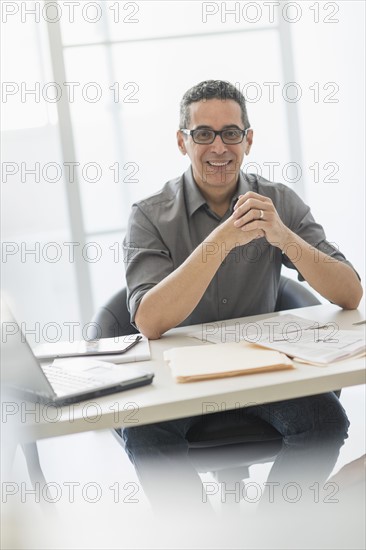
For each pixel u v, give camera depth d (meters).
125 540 1.36
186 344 1.66
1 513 1.40
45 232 3.61
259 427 1.65
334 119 3.85
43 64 3.55
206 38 3.69
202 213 2.08
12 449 1.37
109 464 1.75
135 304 1.84
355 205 3.91
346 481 1.48
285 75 3.78
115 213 3.70
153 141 3.69
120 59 3.62
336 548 1.33
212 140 1.95
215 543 1.34
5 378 1.28
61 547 1.33
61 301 3.64
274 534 1.35
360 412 1.90
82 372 1.41
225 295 2.08
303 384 1.28
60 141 3.60
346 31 3.78
